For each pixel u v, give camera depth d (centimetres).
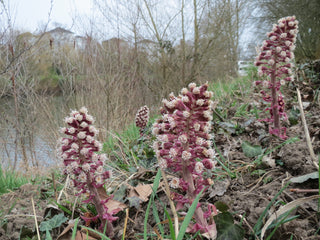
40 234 209
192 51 1016
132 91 725
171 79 971
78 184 193
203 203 202
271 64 287
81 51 726
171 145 172
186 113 160
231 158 281
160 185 237
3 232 229
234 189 228
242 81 659
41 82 812
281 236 165
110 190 261
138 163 319
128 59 817
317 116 344
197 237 170
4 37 693
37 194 300
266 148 282
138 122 386
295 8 924
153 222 208
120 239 200
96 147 187
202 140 167
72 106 687
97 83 637
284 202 194
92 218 196
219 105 476
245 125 341
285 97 474
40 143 740
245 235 176
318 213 175
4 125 776
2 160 692
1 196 307
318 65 541
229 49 1192
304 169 218
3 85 761
